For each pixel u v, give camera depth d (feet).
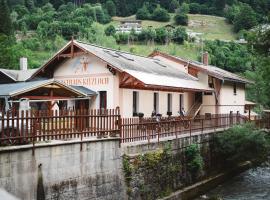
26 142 41.55
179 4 501.15
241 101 139.74
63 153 44.83
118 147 54.54
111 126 54.44
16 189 38.99
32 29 336.49
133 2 481.46
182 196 68.69
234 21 419.95
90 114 50.26
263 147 90.02
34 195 40.98
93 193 49.29
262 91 192.65
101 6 444.55
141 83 75.41
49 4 403.95
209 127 92.38
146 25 414.41
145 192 59.26
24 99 59.82
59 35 290.56
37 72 87.97
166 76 95.25
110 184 52.39
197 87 103.65
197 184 76.69
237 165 102.42
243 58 262.88
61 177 44.47
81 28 305.53
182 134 77.61
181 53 298.56
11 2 407.44
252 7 449.06
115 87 80.48
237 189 82.89
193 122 83.35
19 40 286.05
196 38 357.00
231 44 303.48
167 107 100.58
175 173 69.41
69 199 45.47
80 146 47.34
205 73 115.44
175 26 420.36
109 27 335.47
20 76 109.19
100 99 82.53
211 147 88.69
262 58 98.43
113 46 294.66
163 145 66.03
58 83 68.39
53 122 44.96
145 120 64.34
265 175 98.68
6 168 38.09
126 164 55.36
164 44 322.14
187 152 74.74
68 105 82.43
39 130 42.80
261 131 92.27
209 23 443.32
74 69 86.69
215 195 75.41
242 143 88.17
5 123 41.09
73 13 373.61
